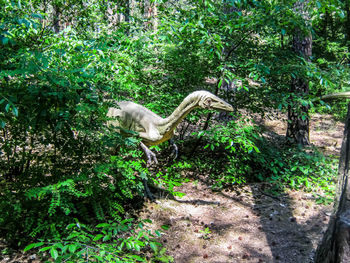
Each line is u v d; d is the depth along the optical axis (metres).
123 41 3.91
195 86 5.44
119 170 3.45
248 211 4.14
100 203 3.53
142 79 5.05
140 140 3.85
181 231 3.58
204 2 4.27
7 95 2.37
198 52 4.88
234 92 5.34
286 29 4.66
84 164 3.38
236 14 4.29
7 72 2.29
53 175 3.28
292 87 6.18
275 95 4.96
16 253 2.92
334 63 7.49
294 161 5.52
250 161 5.52
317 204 4.32
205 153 5.72
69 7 5.04
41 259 2.85
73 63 2.85
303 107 6.35
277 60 4.85
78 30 5.09
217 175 5.13
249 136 4.67
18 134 3.29
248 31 4.82
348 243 1.52
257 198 4.52
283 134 7.97
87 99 2.84
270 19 4.27
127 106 4.10
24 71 2.30
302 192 4.70
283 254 3.24
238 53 5.04
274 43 5.25
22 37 3.34
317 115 10.20
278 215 4.02
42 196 3.02
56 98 2.55
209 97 3.37
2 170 3.39
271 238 3.52
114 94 3.34
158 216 3.84
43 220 3.14
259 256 3.21
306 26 4.57
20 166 3.51
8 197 3.03
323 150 6.86
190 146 5.86
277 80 5.32
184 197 4.43
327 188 4.70
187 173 5.21
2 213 2.93
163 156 5.56
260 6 4.37
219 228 3.70
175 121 3.69
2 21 2.60
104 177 3.38
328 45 8.83
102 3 5.41
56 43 3.48
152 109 4.79
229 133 4.32
